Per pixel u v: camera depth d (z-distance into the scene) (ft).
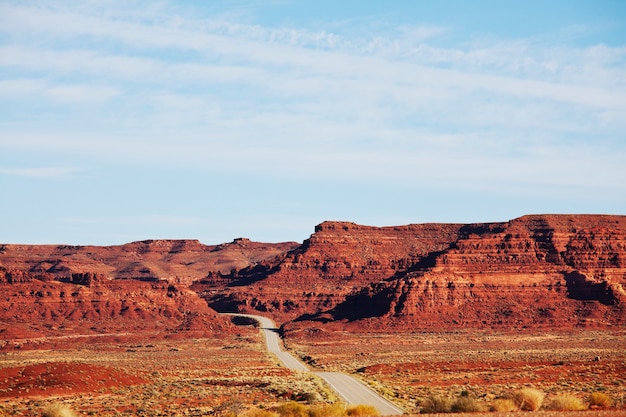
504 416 336.08
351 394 491.72
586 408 385.29
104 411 450.30
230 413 413.39
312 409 394.32
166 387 543.80
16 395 498.28
